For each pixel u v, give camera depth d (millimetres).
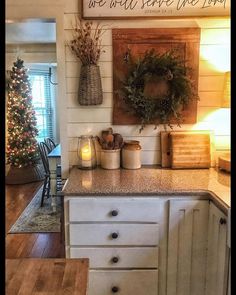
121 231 1804
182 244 1834
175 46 2182
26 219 3701
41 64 5746
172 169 2229
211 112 2268
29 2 2102
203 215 1810
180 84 2121
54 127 6387
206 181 1936
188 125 2285
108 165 2221
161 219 1815
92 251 1822
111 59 2197
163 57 2100
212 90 2244
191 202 1797
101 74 2221
